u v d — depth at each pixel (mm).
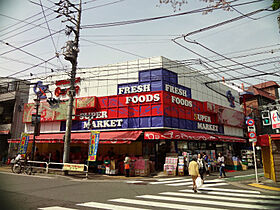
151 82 18484
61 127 21578
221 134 24406
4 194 8375
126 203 7035
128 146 19984
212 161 19672
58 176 14508
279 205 6844
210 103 22719
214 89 25375
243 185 11156
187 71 21422
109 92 19984
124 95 19125
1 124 26578
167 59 19281
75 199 7582
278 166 11828
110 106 19516
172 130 17719
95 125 19656
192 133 19422
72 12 15867
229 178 14148
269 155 12805
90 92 20844
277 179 11758
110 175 15820
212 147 23781
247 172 18641
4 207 6344
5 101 26859
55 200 7371
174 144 18844
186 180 13414
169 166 16203
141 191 9422
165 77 18531
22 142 17812
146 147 19141
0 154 25453
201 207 6535
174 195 8539
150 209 6262
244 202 7293
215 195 8586
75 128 20641
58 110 21672
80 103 20453
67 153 15117
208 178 14391
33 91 24422
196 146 21422
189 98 20594
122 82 19641
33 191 9078
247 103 33500
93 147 14125
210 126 22797
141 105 18328
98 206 6578
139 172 15711
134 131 17922
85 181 12805
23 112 25766
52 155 22188
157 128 17281
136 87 18812
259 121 30266
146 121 17891
